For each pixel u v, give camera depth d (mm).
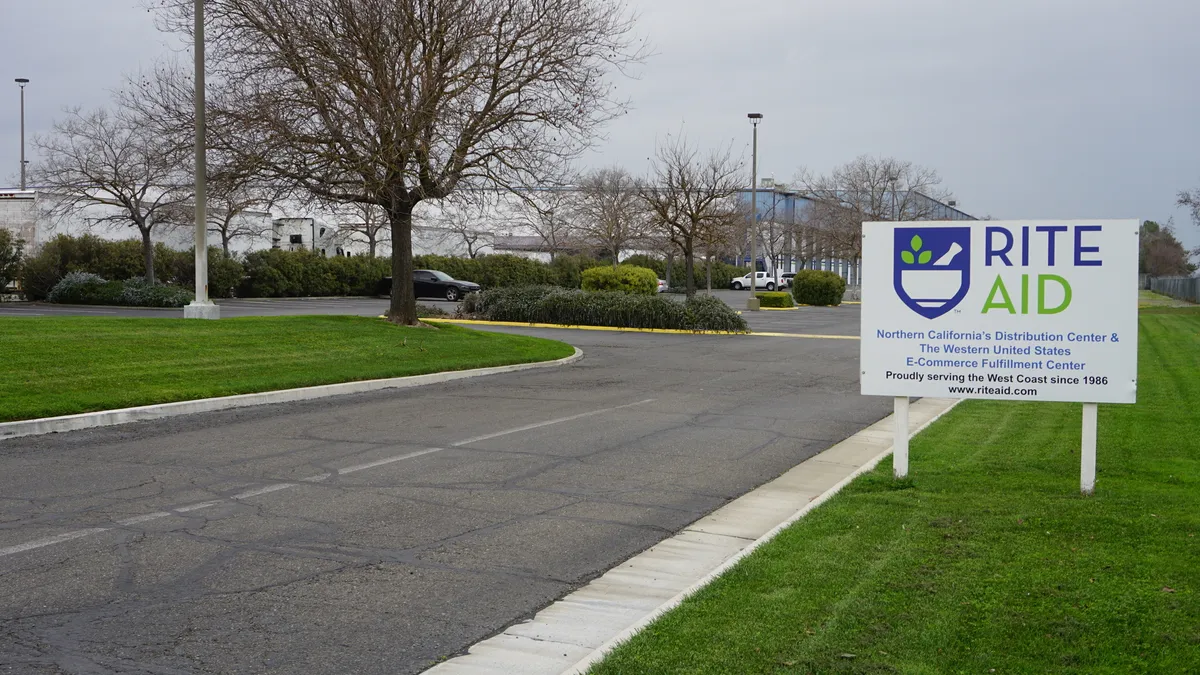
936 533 6641
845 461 10281
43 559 6387
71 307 35688
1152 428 11617
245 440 11203
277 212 54781
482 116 21609
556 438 11539
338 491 8562
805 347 26156
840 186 71562
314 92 19984
